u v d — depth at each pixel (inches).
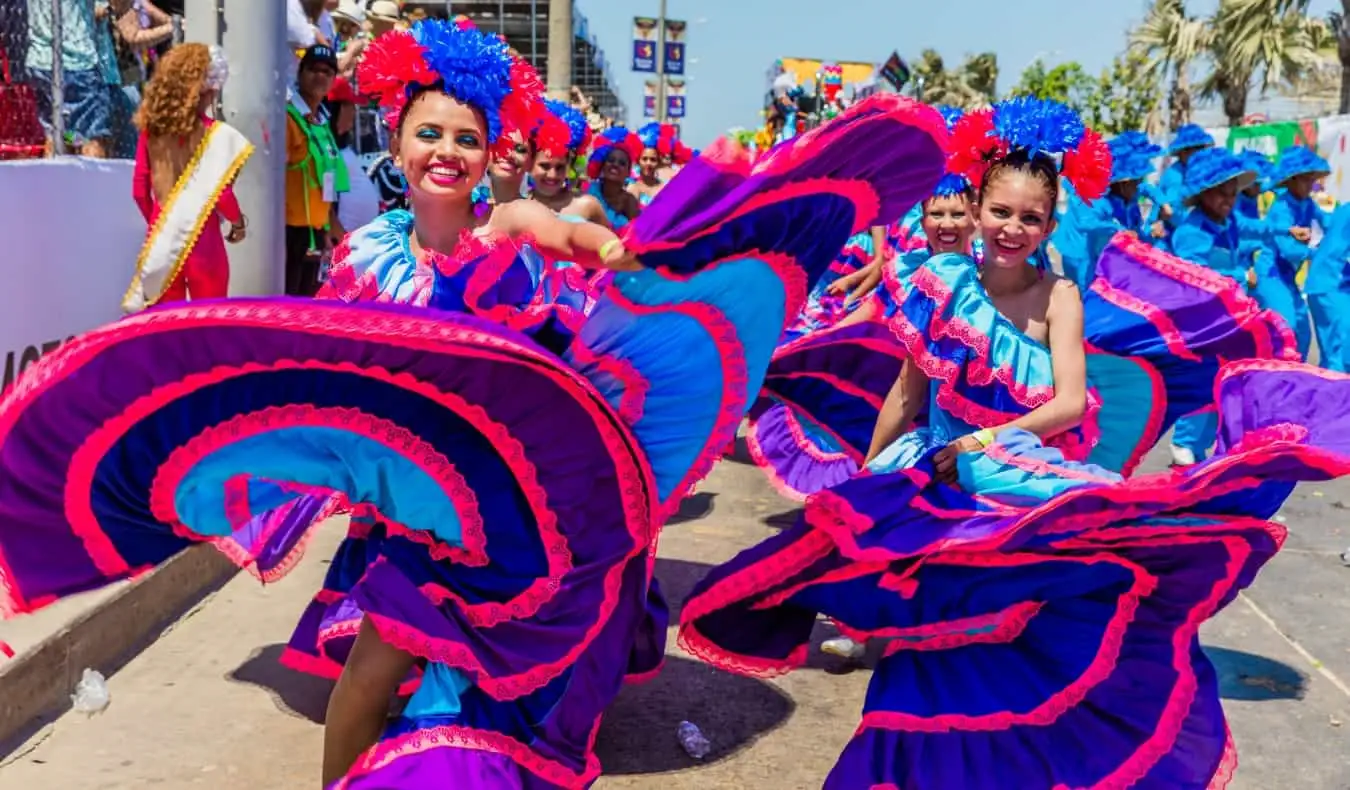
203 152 230.7
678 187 100.0
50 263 227.5
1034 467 120.9
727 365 116.4
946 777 117.1
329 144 314.5
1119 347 166.2
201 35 253.1
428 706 108.3
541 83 121.7
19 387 91.3
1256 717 165.2
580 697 113.8
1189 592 119.4
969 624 120.1
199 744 142.4
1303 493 295.9
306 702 154.6
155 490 102.7
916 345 133.4
